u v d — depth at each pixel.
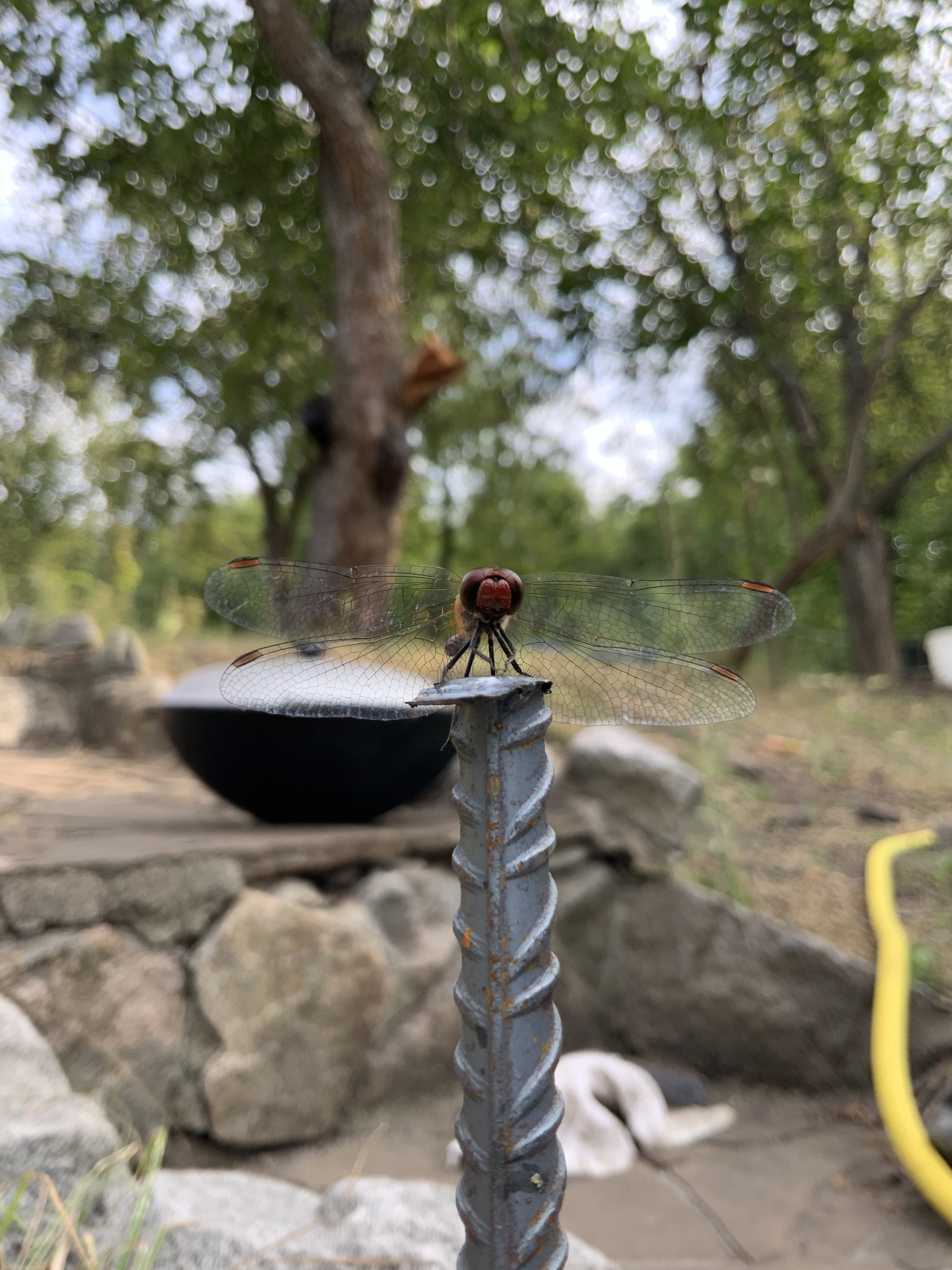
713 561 18.45
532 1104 1.25
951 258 10.44
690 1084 3.68
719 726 6.75
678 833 4.34
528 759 1.31
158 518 17.53
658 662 1.79
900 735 7.42
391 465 6.61
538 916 1.29
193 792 5.25
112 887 3.17
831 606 18.30
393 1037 3.58
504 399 14.59
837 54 9.09
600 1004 4.23
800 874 4.46
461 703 1.30
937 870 4.44
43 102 6.94
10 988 2.89
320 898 3.61
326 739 3.62
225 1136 3.10
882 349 10.66
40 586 11.73
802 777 6.04
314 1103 3.30
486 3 7.04
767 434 12.34
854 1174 3.05
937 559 19.27
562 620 1.82
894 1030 3.38
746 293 11.00
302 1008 3.35
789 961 3.84
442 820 4.24
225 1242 2.12
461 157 8.15
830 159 10.45
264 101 7.76
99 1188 2.13
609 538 23.17
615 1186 3.01
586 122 8.65
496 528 22.33
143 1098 3.01
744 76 9.34
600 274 11.12
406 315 12.20
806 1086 3.68
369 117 6.78
